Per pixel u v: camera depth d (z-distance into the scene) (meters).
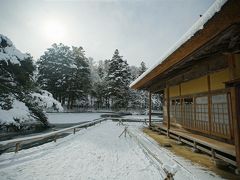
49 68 42.28
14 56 13.94
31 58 15.79
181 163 5.65
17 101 15.63
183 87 10.14
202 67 7.48
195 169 5.09
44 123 18.91
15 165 5.64
